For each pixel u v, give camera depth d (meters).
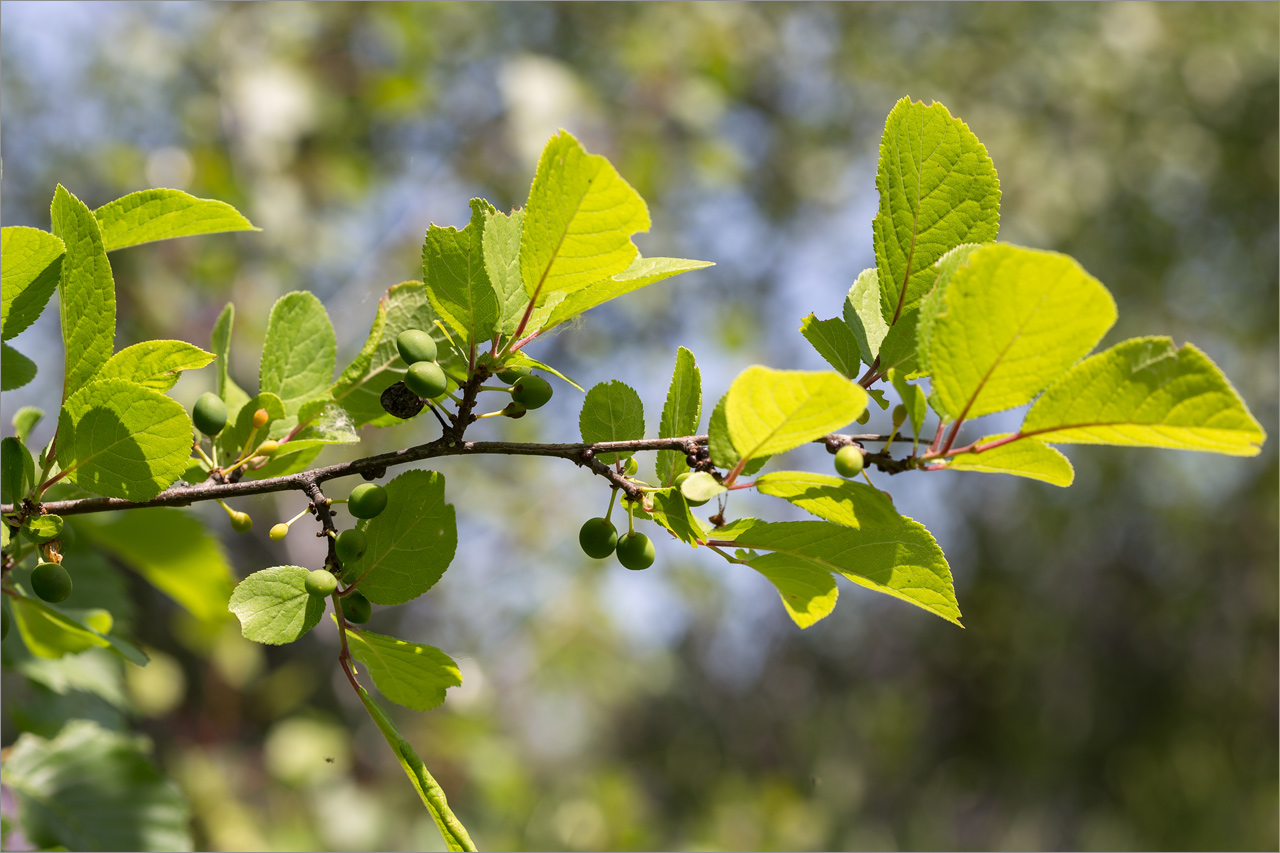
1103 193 9.96
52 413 6.00
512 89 6.52
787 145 9.91
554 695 8.18
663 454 1.55
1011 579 11.80
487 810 6.61
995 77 10.12
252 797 5.62
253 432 1.67
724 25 8.02
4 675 2.84
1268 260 11.05
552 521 7.27
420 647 1.51
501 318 1.54
